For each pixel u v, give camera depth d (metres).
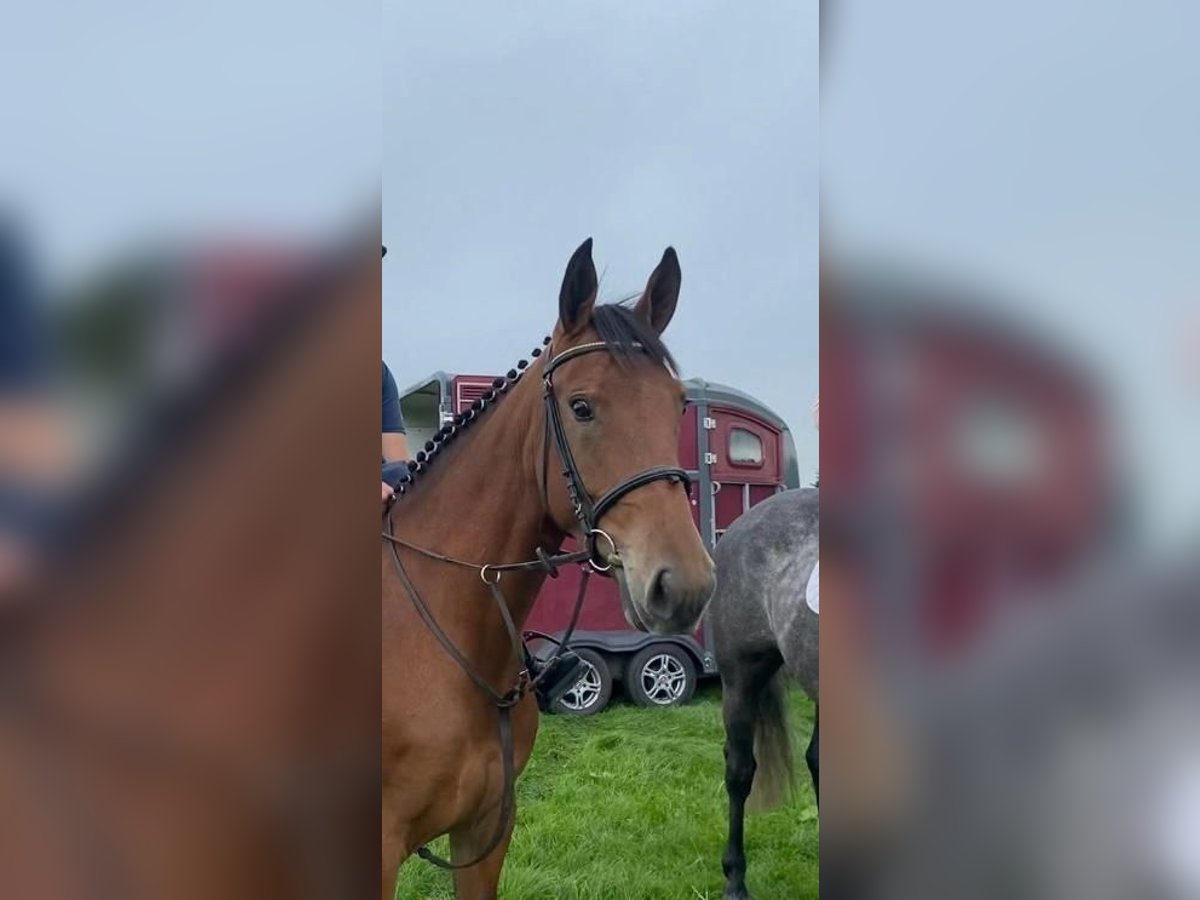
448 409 4.59
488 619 1.75
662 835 3.10
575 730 4.30
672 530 1.57
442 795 1.68
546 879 2.72
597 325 1.69
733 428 4.82
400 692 1.66
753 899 2.66
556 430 1.67
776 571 2.65
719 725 4.38
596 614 4.75
